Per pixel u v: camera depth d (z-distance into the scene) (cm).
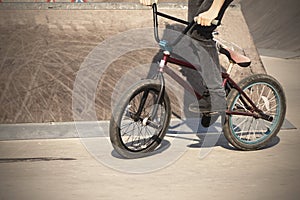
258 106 605
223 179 499
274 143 618
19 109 668
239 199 452
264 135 592
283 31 1684
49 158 549
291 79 1064
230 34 841
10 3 866
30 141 602
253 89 695
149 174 509
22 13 847
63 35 805
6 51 761
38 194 457
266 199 454
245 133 630
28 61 745
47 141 603
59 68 736
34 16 848
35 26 823
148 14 855
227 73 576
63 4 870
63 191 464
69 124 651
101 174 507
